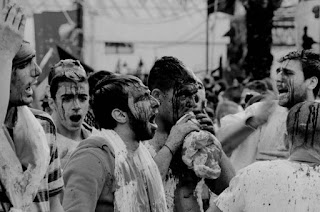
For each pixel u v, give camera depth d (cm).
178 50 1905
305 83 644
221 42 1809
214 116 1162
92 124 629
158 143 560
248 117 681
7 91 383
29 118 398
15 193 387
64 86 589
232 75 1628
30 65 402
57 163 430
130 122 484
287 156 680
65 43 1474
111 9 1820
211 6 1823
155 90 561
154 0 1892
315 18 1351
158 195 484
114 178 467
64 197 456
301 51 649
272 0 1546
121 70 1830
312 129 500
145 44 1880
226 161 573
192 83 562
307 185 492
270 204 492
